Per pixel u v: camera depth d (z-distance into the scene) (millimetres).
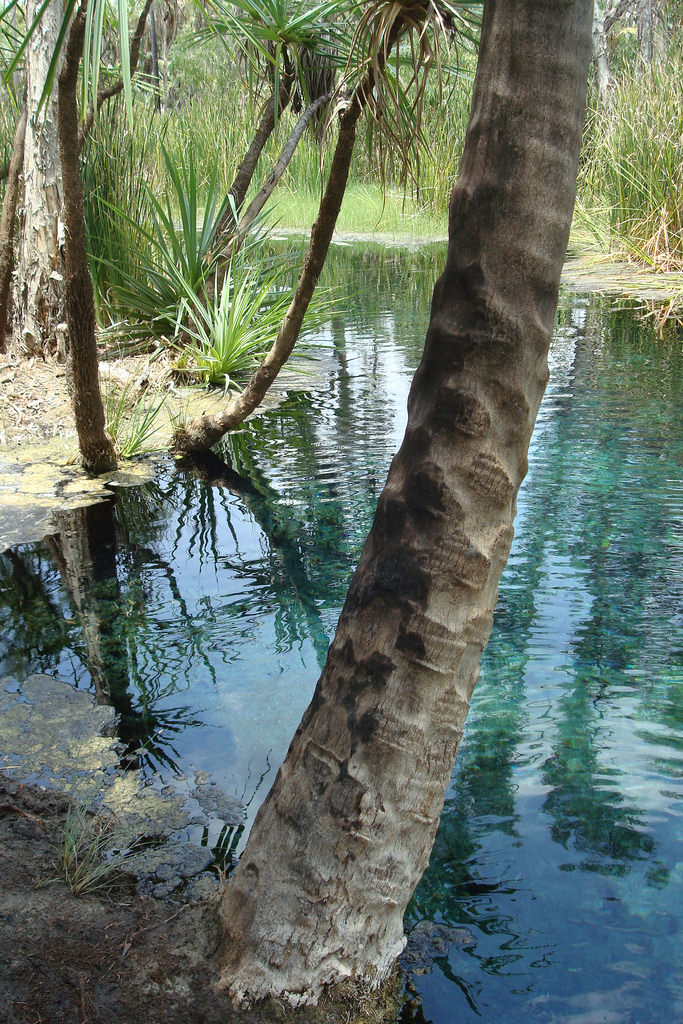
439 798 1377
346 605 1386
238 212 6102
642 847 1747
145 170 7777
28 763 2102
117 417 4438
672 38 10469
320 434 4477
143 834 1850
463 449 1277
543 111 1184
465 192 1232
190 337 5918
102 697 2369
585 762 2016
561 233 1238
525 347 1257
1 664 2547
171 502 3715
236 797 1962
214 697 2348
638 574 2881
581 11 1170
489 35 1201
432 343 1293
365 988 1381
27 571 3121
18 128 5328
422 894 1657
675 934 1541
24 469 4164
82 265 3559
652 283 7969
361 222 12484
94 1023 1354
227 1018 1353
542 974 1475
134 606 2854
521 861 1728
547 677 2359
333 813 1333
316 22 3480
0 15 2654
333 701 1358
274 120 5629
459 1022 1383
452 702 1342
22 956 1494
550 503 3447
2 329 5645
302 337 6520
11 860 1759
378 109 2377
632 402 4699
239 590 2938
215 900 1594
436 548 1291
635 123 8734
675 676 2346
